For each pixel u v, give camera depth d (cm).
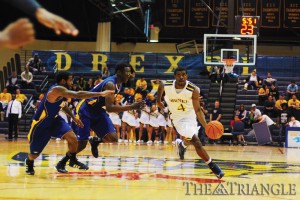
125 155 1005
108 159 895
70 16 2500
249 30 1680
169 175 648
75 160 659
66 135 624
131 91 1755
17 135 1645
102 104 636
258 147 1526
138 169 724
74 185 532
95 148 664
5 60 2398
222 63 1706
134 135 1670
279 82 2066
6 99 1861
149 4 2344
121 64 627
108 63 2081
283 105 1688
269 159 1001
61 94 573
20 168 706
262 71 2123
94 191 486
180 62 2067
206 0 2436
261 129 1620
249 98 1939
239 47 2425
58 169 654
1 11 2095
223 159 975
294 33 2442
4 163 780
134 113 1652
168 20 2459
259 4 2408
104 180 583
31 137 614
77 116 651
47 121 605
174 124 620
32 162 625
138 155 1011
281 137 1636
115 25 2542
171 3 2458
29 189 493
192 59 2064
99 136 648
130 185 539
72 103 1612
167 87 618
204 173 679
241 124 1633
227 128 1645
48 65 2097
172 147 1354
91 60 2084
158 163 829
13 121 1608
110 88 605
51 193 466
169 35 2506
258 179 622
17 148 1138
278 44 2556
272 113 1758
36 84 2036
